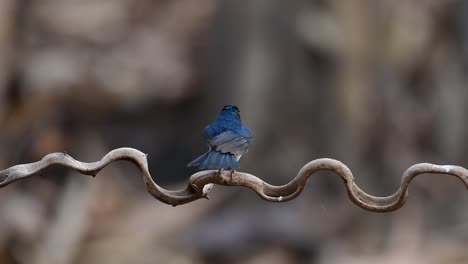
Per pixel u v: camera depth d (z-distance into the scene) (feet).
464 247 39.17
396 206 14.37
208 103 47.55
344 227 41.70
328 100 45.16
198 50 53.67
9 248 36.14
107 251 37.55
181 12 58.03
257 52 45.09
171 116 50.29
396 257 38.93
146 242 38.24
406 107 47.47
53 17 54.60
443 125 48.96
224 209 40.55
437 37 49.60
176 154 48.93
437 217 43.83
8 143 43.96
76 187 37.76
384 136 46.09
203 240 38.60
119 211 39.96
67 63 51.24
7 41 42.86
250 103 45.14
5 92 43.83
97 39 54.70
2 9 42.14
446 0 50.11
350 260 39.22
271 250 38.83
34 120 46.21
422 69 49.01
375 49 45.88
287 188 14.34
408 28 47.98
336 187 43.75
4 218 36.70
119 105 50.49
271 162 44.91
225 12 45.93
